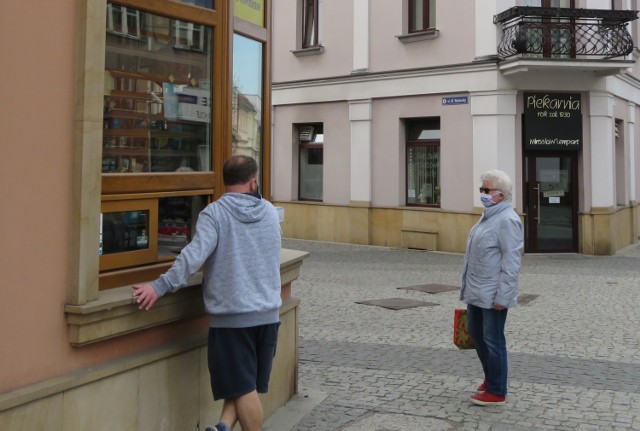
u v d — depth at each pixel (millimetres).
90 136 2971
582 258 14438
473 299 4797
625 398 5082
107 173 3385
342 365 6012
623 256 14852
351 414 4688
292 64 18266
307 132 18375
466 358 6277
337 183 17438
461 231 14969
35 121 2762
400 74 15961
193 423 3744
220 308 3361
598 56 14578
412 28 16109
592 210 15008
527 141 14703
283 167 18656
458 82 14969
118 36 3459
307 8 18156
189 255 3250
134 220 3551
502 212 4742
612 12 14188
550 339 7090
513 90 14523
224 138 4164
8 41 2643
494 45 14430
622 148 17125
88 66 2947
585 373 5785
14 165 2672
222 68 4137
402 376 5660
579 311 8617
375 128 16625
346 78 16953
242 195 3498
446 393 5203
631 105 17562
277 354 4742
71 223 2928
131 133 3557
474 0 14703
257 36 4797
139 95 3605
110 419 3107
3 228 2623
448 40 15195
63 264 2896
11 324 2650
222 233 3389
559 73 14688
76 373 2924
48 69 2820
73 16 2938
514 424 4516
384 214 16453
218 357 3393
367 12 16594
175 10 3758
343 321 8000
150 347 3410
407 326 7727
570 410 4805
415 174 16250
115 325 3102
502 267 4680
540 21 14117
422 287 10492
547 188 15125
